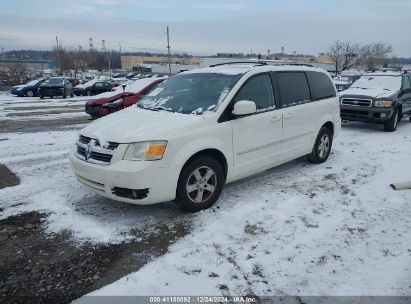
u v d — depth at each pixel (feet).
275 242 13.14
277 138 18.71
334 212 15.57
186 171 14.75
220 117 15.81
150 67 262.26
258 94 17.80
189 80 18.58
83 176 15.07
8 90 122.83
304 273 11.39
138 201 14.02
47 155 26.22
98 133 14.90
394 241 13.21
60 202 16.79
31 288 10.86
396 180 19.70
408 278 11.11
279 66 19.80
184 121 15.01
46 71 276.41
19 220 15.12
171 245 13.00
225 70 18.30
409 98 37.93
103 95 43.78
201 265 11.79
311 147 21.77
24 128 39.47
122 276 11.33
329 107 22.88
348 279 11.10
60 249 12.89
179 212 15.57
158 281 11.04
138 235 13.71
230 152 16.31
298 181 19.48
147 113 16.62
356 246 12.87
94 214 15.51
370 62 235.20
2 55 400.06
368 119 34.83
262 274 11.35
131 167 13.62
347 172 21.18
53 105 67.67
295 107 19.75
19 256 12.51
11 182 19.90
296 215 15.25
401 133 34.35
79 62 302.66
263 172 21.04
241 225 14.38
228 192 17.80
